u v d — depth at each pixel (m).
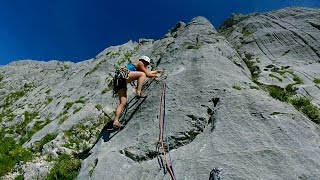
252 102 12.95
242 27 24.12
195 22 21.55
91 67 30.89
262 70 18.55
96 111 21.02
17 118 26.09
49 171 15.77
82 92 25.83
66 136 18.67
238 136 11.73
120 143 13.42
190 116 13.22
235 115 12.55
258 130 11.86
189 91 14.38
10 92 39.66
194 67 15.84
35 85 40.12
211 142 11.72
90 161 13.45
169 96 14.44
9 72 49.72
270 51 20.53
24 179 15.60
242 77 15.81
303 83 17.08
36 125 23.75
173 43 19.61
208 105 13.58
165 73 16.33
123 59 29.58
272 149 11.07
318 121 13.52
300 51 20.06
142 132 13.25
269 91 15.98
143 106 14.75
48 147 17.91
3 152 19.28
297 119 12.16
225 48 18.66
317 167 10.41
